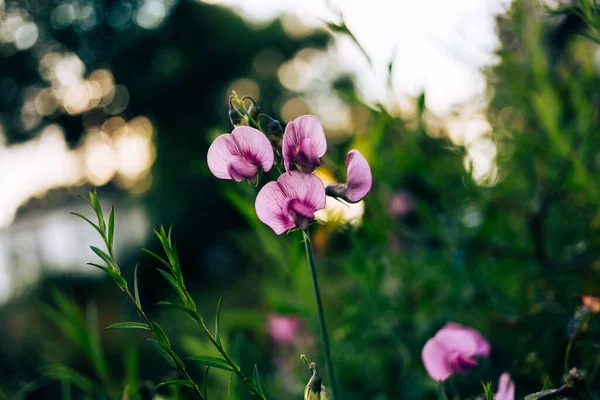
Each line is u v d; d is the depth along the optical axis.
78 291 2.61
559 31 0.56
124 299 2.20
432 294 0.52
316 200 0.35
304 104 5.84
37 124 5.76
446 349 0.39
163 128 5.50
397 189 0.60
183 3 5.42
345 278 0.62
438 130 0.57
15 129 5.71
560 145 0.47
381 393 0.50
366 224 0.51
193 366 0.72
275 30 5.72
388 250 0.53
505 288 0.49
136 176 5.31
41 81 5.70
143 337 1.51
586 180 0.46
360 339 0.51
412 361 0.48
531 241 0.48
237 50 5.50
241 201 0.48
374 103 0.46
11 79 5.62
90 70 5.66
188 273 4.33
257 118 0.35
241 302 1.90
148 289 3.31
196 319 0.32
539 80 0.49
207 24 5.48
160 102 5.52
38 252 3.56
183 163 4.95
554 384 0.40
